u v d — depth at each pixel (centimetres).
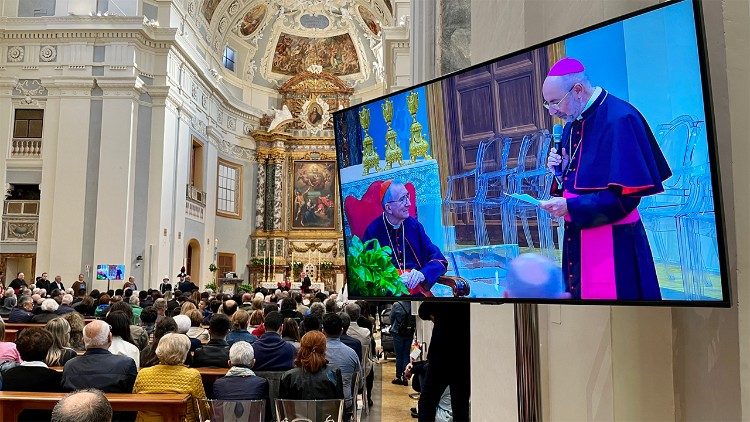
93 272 1705
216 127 2275
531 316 234
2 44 1794
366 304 1064
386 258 266
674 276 156
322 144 2559
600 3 210
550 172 198
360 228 280
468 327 423
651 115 165
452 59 686
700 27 150
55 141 1764
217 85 2205
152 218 1766
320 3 2562
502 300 214
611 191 176
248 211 2489
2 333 491
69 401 213
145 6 1836
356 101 2609
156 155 1788
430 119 249
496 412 304
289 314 781
